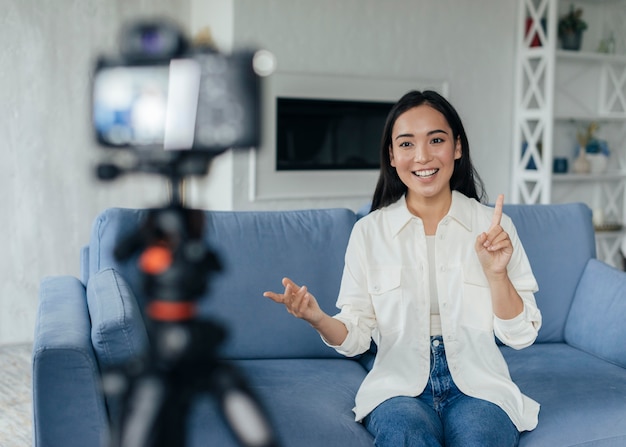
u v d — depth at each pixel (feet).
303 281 7.34
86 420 5.06
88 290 6.51
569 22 16.19
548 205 8.22
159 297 1.60
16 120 12.85
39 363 4.97
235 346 7.10
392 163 6.15
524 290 5.84
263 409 1.58
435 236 5.98
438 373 5.76
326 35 14.03
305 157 14.11
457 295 5.84
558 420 5.76
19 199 13.01
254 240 7.35
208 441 5.10
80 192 13.33
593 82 17.37
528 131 16.11
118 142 1.42
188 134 1.40
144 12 13.76
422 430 5.14
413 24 14.92
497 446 5.18
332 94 14.23
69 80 13.12
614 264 17.01
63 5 12.95
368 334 5.92
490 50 15.88
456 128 5.95
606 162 16.84
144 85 1.40
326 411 5.80
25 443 8.73
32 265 13.21
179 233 1.61
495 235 5.30
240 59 1.38
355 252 6.09
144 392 1.57
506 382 5.70
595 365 7.04
